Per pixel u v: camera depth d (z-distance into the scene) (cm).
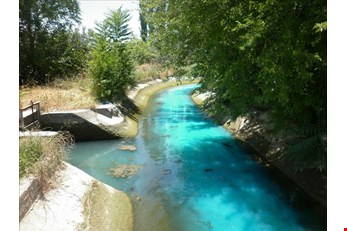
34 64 1606
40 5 1611
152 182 657
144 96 1703
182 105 1559
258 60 465
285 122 629
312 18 436
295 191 593
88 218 446
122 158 805
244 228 486
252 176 674
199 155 815
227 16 577
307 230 479
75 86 1322
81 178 529
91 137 938
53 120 907
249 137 879
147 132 1051
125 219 495
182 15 679
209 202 568
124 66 1342
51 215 405
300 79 467
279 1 450
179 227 488
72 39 1802
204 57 696
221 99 768
